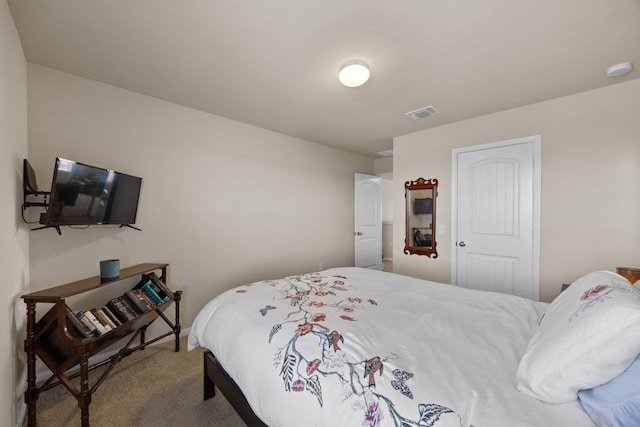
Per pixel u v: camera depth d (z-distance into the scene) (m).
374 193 5.16
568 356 0.82
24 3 1.41
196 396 1.84
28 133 1.94
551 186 2.60
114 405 1.75
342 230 4.64
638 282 1.24
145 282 2.33
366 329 1.26
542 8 1.43
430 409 0.78
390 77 2.15
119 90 2.36
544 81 2.23
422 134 3.50
